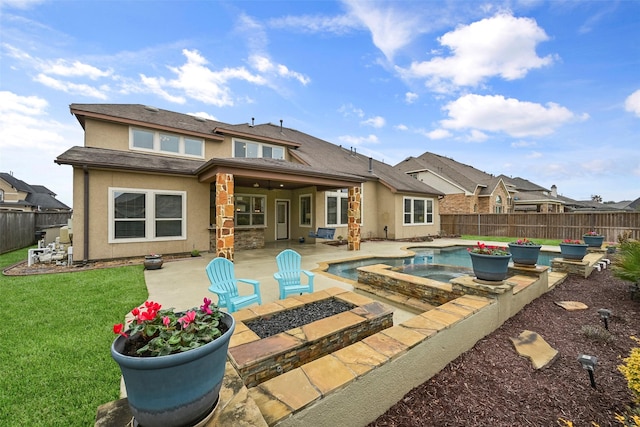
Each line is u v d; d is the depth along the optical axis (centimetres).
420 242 1489
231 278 462
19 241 1212
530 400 248
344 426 208
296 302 412
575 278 650
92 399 244
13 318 411
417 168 2634
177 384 139
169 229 966
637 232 1326
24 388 256
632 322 406
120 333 154
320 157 1614
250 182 1195
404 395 255
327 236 1253
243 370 239
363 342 266
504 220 1795
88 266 793
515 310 438
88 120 1001
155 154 1109
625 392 255
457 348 317
